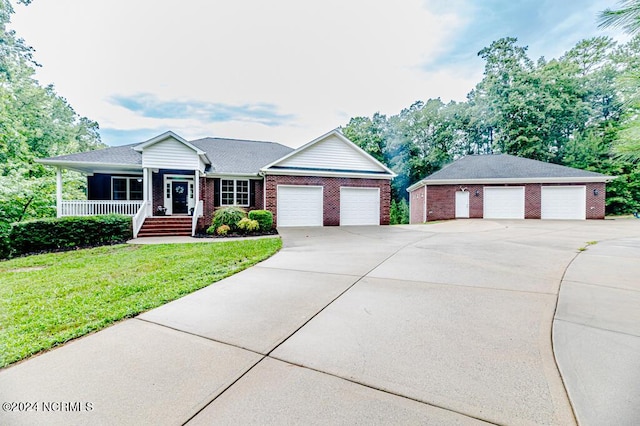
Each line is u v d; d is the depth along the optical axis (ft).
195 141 60.44
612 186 69.26
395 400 6.22
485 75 101.09
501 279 14.40
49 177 56.95
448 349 8.18
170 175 49.75
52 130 66.18
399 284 14.12
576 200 53.98
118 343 8.96
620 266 16.16
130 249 28.48
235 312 11.27
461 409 5.90
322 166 48.37
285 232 37.96
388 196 50.60
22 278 16.99
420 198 67.21
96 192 47.16
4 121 48.37
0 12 51.26
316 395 6.43
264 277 16.05
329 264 18.70
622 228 37.68
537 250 21.44
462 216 58.54
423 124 110.22
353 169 49.83
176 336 9.38
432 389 6.53
